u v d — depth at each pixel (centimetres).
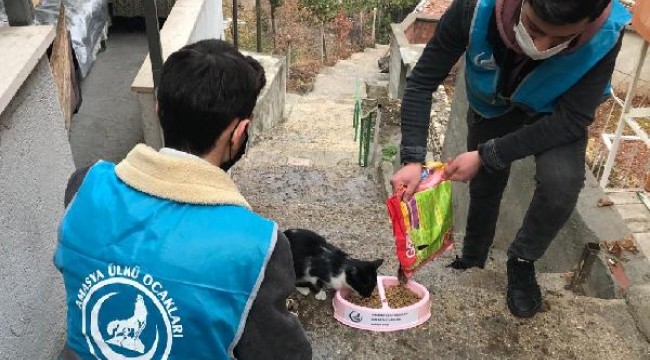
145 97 467
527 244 270
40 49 221
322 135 1042
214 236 130
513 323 277
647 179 511
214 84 130
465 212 528
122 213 133
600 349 263
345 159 873
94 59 643
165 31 604
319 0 1972
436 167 271
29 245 223
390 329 271
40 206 233
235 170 759
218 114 132
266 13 1981
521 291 279
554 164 246
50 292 245
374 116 840
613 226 333
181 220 131
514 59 235
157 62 417
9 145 207
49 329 244
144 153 137
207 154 140
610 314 281
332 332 271
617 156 596
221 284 129
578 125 234
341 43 1966
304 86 1569
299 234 325
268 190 714
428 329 273
